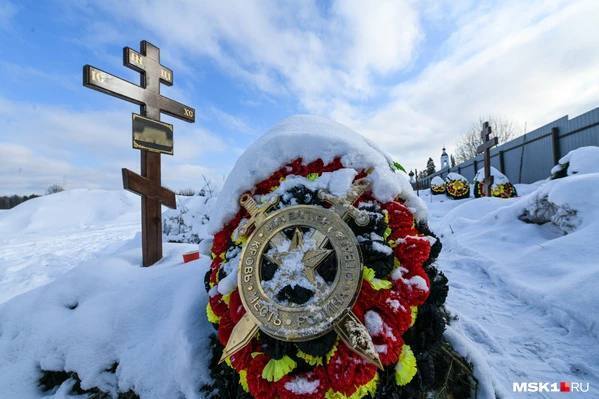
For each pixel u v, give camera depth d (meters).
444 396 1.76
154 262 3.11
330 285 1.42
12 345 2.25
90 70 2.70
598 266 2.91
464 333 2.54
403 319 1.42
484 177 10.89
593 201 3.91
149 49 3.28
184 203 7.11
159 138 3.29
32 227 15.57
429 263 1.87
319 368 1.36
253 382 1.38
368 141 2.17
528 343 2.39
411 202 1.92
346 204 1.57
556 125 12.72
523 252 3.94
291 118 2.19
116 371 1.96
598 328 2.32
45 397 2.08
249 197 1.75
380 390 1.46
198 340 1.89
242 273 1.50
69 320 2.20
